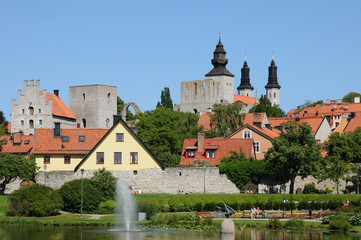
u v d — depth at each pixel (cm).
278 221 6738
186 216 7369
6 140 11881
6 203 8194
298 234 6247
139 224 7088
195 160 10231
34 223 7150
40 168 9969
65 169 10000
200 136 10738
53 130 10238
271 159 9325
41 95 17575
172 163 11106
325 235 6166
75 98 19812
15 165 9150
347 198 8056
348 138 10950
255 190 9544
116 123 9581
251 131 11138
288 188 9506
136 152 9631
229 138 10738
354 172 9544
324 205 8050
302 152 9069
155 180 9631
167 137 12481
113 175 9419
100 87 19412
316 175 9331
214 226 6788
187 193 9525
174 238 6016
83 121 19700
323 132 14038
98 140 10231
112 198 8312
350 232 6384
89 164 9500
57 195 7894
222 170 9594
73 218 7475
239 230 6581
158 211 7881
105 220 7325
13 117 17750
